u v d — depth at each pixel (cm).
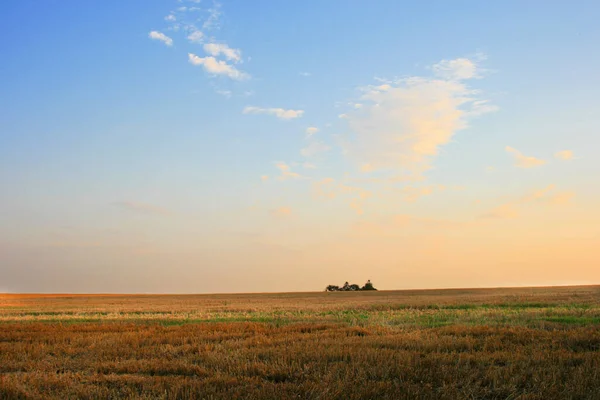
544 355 1260
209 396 877
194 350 1486
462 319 2617
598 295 5534
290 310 3997
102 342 1667
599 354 1252
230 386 974
